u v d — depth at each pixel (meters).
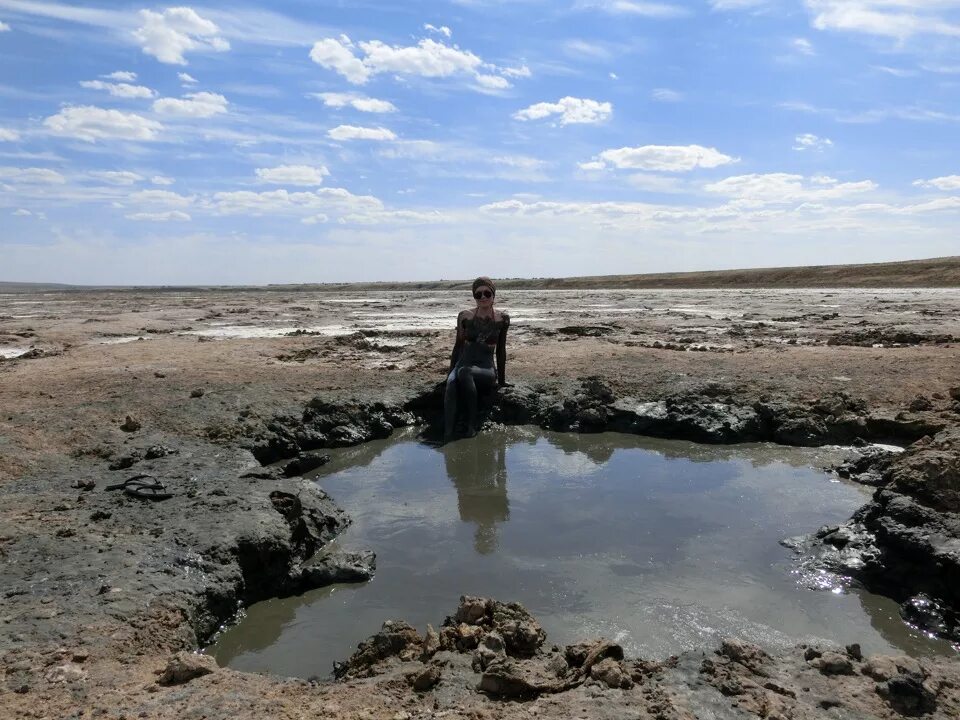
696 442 5.03
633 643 2.43
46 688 1.94
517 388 5.79
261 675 2.09
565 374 6.15
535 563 3.09
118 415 4.77
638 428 5.25
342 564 3.07
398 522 3.63
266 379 5.89
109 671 2.05
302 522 3.34
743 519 3.57
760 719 1.80
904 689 1.90
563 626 2.55
